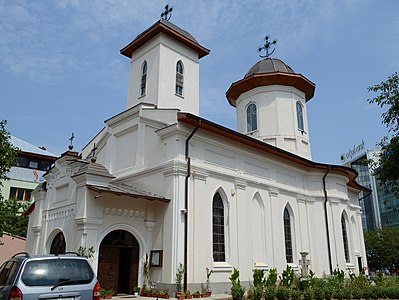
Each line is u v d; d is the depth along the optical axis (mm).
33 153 41062
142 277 15219
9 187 38906
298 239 21781
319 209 23266
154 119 17609
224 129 17359
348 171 24547
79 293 8141
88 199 14383
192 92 23438
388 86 11867
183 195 15727
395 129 11977
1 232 17922
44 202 18578
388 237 54719
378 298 15398
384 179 12453
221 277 16391
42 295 7711
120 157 19078
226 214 17719
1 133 13758
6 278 8359
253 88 28047
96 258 14070
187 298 14156
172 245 14875
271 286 14820
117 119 19609
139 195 14875
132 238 15758
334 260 22422
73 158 16844
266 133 26672
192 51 24359
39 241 17875
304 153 27094
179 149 16172
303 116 28281
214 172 17375
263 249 19266
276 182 21234
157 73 21922
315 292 14570
